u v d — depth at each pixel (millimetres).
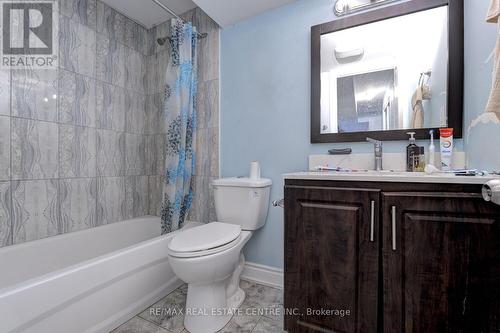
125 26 1935
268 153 1573
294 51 1489
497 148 940
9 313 744
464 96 1093
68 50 1545
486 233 707
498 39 764
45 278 854
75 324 952
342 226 895
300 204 977
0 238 1246
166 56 2025
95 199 1707
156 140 2084
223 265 1084
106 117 1787
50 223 1449
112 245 1719
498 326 693
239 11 1563
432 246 765
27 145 1352
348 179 895
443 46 1137
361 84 1306
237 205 1444
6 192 1271
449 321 743
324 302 926
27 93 1354
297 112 1483
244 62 1651
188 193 1730
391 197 818
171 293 1441
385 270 824
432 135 1116
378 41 1269
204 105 1787
